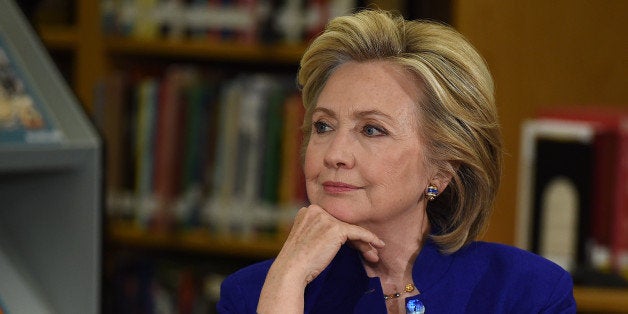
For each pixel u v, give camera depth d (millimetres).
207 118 8562
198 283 8789
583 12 8227
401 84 4363
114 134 8680
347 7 8383
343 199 4445
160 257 9391
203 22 8641
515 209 8172
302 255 4473
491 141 4547
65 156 4961
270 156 8484
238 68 9641
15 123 4863
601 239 7867
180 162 8633
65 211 5199
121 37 8750
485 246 4820
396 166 4348
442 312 4559
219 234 8594
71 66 9359
